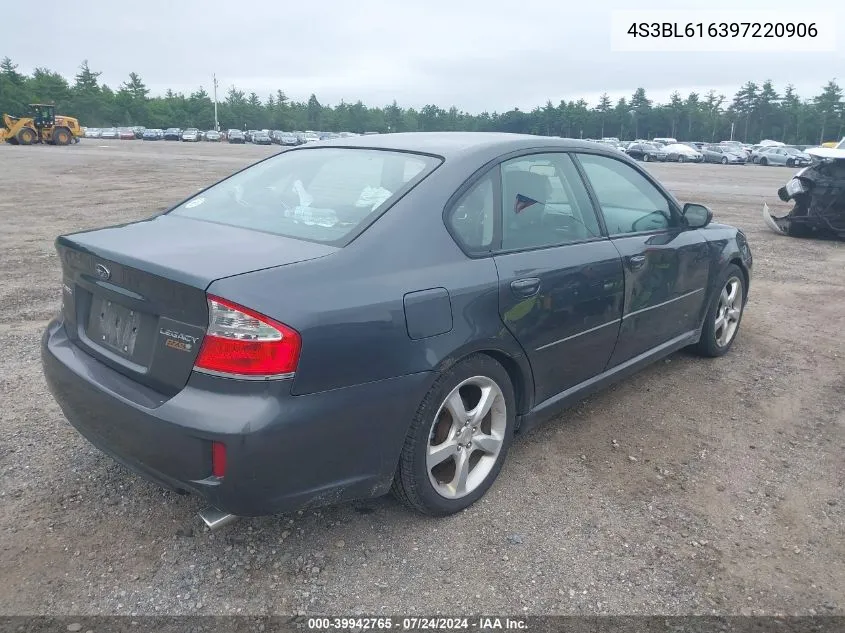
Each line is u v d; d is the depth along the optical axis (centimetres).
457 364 285
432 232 282
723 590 263
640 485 335
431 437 285
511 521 302
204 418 227
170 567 265
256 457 228
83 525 288
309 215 294
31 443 352
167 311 243
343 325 241
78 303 295
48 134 4650
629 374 410
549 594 258
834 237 1122
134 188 1747
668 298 420
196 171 2422
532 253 320
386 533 291
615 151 405
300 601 251
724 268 482
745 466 356
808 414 421
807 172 1091
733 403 434
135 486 317
